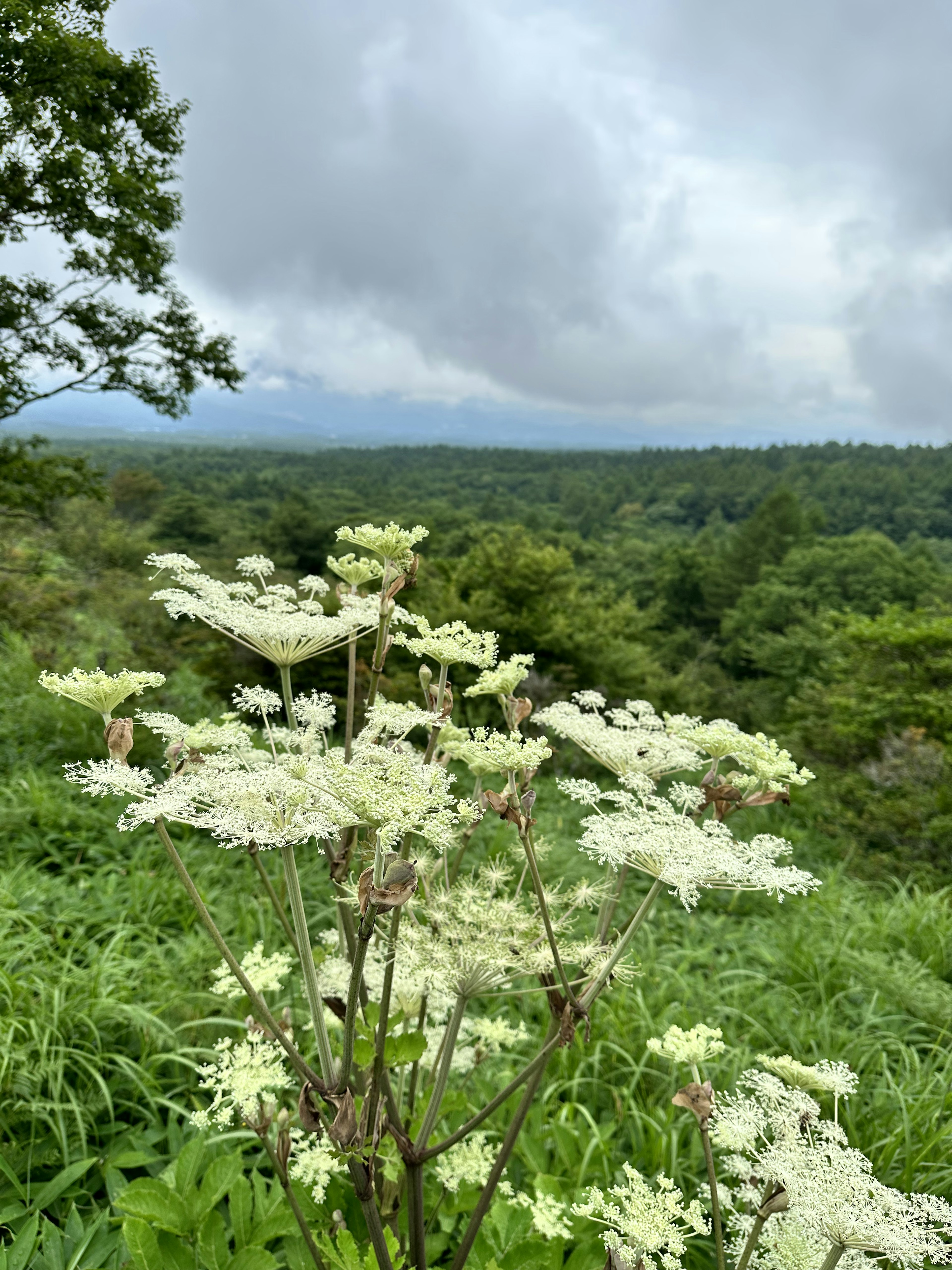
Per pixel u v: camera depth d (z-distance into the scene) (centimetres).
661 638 4203
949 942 601
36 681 934
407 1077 245
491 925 169
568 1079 375
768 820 1051
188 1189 227
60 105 766
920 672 1356
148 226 915
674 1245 135
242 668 948
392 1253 162
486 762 148
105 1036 351
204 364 1034
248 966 200
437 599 1413
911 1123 351
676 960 551
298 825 130
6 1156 286
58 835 570
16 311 884
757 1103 174
